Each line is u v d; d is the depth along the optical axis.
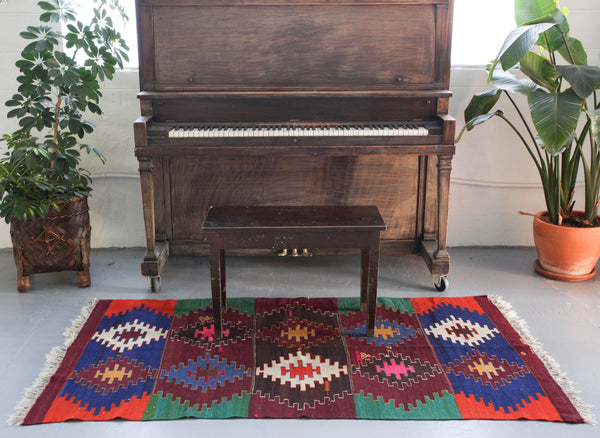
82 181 3.10
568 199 3.15
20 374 2.30
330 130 2.78
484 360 2.39
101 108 3.34
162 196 3.25
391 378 2.27
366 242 2.41
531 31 2.57
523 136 3.45
